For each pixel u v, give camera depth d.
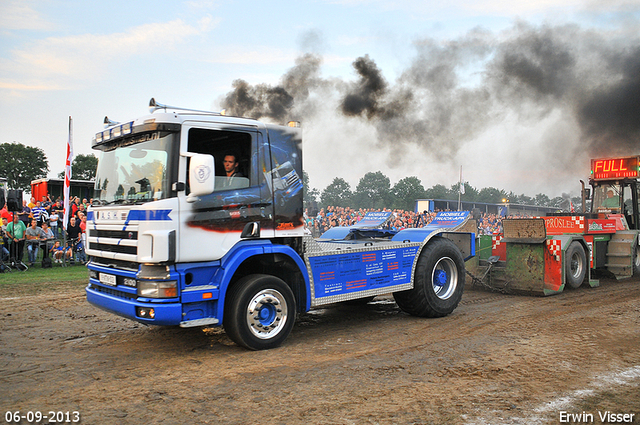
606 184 12.69
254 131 5.38
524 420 3.45
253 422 3.39
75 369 4.62
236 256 5.05
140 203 4.89
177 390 4.03
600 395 3.94
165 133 4.80
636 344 5.46
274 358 4.97
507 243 9.38
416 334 6.05
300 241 5.77
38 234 12.76
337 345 5.52
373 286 6.43
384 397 3.87
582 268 9.80
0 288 9.39
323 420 3.43
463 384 4.18
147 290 4.68
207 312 4.97
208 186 4.69
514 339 5.73
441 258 7.20
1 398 3.86
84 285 9.79
